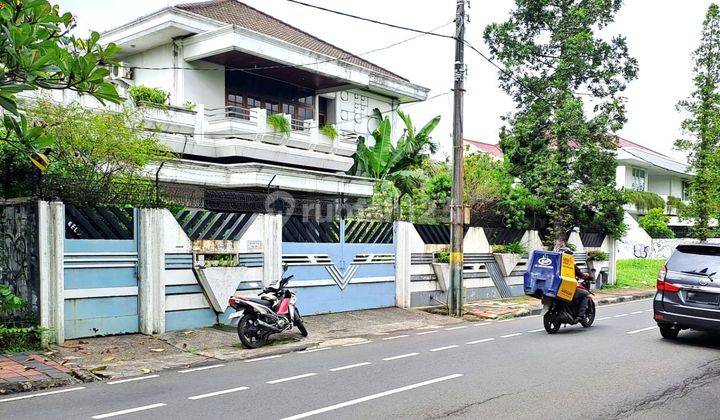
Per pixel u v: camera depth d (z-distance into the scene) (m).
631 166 44.59
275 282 11.69
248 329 10.58
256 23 24.95
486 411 6.76
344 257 14.75
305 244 13.88
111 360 9.31
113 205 10.86
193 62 20.23
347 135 24.50
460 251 15.62
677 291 11.33
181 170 16.72
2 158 10.45
